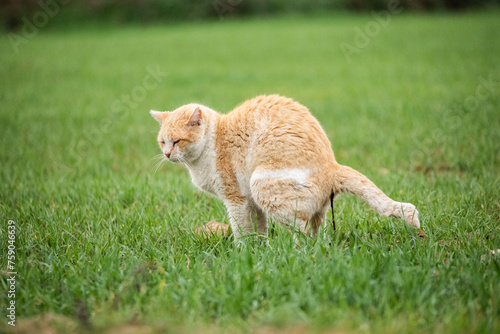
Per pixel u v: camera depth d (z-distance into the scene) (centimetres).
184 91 1731
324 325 411
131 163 1034
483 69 1806
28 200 771
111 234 631
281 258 523
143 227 646
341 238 604
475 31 2703
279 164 572
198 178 649
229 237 601
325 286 456
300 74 1994
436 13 3703
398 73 1891
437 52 2222
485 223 613
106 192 815
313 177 570
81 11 3722
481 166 862
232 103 1518
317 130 602
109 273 512
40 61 2364
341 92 1644
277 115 602
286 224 573
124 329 418
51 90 1792
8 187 838
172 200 768
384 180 816
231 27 3406
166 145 637
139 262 539
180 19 3797
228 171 620
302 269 504
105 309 451
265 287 473
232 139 618
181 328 418
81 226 678
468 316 422
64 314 466
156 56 2486
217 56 2456
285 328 411
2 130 1256
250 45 2703
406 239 551
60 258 562
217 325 432
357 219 645
